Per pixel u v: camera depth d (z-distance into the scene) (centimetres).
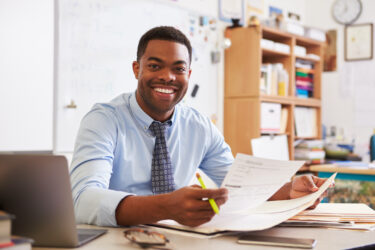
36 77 253
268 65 373
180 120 144
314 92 432
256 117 358
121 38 296
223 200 88
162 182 133
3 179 73
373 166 270
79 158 115
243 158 85
